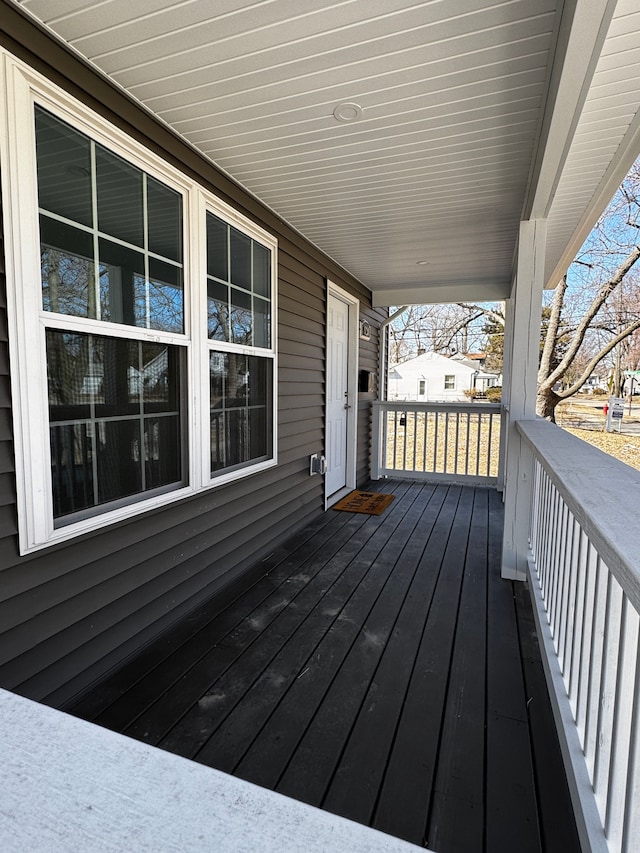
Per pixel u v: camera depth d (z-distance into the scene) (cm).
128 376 202
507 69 171
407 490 538
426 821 127
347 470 532
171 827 41
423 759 149
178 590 237
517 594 269
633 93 182
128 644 204
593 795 118
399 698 179
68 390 174
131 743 50
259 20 149
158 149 211
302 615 243
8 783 46
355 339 523
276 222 327
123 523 199
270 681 188
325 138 221
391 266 464
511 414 287
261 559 322
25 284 152
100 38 158
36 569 162
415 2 140
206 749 152
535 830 125
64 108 165
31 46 153
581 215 321
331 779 141
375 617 242
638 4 137
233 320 281
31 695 162
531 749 153
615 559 69
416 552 338
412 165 248
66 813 43
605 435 680
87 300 179
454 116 202
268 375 326
